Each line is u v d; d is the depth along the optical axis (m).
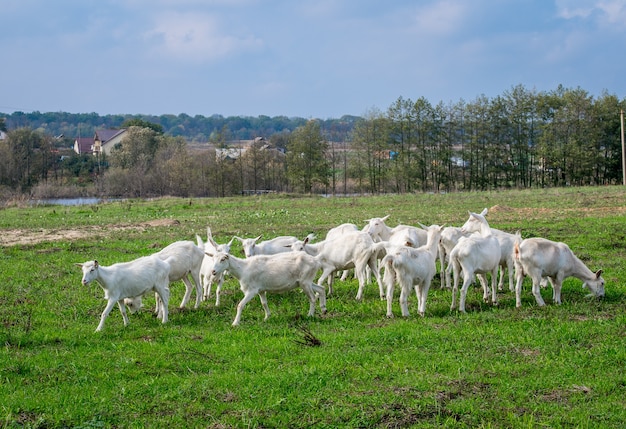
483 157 76.69
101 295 16.44
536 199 44.78
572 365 10.51
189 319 14.25
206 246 16.72
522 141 76.81
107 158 93.19
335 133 90.44
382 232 19.06
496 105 76.12
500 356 11.05
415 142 76.94
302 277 14.08
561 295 15.66
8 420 8.81
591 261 19.42
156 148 87.75
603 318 13.22
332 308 15.09
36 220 36.59
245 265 13.89
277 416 8.93
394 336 12.18
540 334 12.16
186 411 9.13
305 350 11.61
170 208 44.91
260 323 13.69
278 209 42.31
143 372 10.66
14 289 16.95
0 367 10.84
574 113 73.38
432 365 10.63
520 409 9.00
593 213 33.41
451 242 16.77
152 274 13.89
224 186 74.94
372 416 8.82
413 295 16.27
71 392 9.80
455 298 14.59
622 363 10.57
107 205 49.75
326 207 43.53
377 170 78.31
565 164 73.62
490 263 14.73
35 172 82.50
